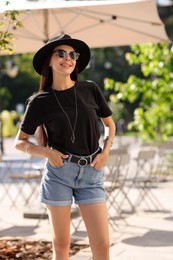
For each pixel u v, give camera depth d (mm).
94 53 58844
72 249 8406
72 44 5797
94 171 5633
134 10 12055
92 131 5656
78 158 5566
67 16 13086
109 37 13852
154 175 16734
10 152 29891
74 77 5953
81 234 9555
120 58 60594
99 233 5539
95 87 5836
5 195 14602
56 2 10531
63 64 5680
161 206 12211
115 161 10594
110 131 5938
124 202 13070
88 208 5586
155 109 19047
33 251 8148
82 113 5625
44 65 5820
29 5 9984
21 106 54469
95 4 10148
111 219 10227
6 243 8750
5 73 57312
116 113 50312
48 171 5652
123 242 8883
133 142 37594
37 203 13234
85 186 5617
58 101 5633
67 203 5617
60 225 5621
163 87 18844
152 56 18531
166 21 59469
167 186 15602
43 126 5762
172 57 18641
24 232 9836
